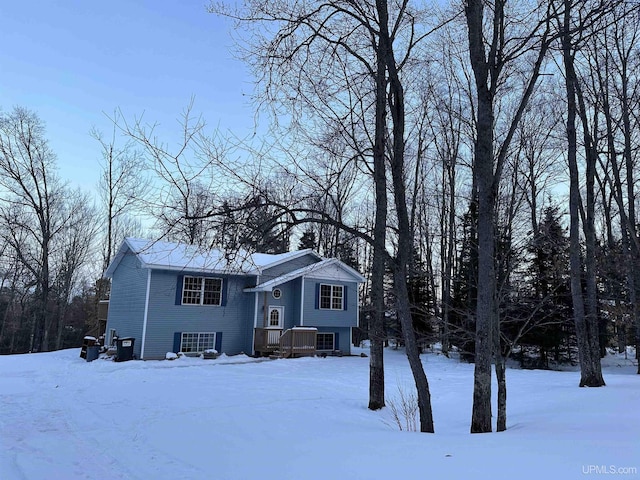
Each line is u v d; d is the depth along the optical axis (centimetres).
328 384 1165
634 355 2306
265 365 1630
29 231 2780
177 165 540
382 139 784
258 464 413
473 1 622
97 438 584
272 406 810
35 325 3378
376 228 869
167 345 1758
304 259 2194
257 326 1961
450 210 2409
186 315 1820
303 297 2081
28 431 633
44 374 1357
